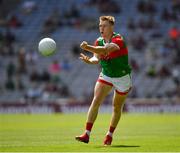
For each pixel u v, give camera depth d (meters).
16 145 40.84
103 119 87.62
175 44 128.12
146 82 121.00
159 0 139.50
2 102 110.19
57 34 133.25
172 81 120.81
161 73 122.19
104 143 40.38
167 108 108.06
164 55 125.94
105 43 39.91
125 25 133.75
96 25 134.38
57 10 139.88
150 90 119.94
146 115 100.56
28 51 129.62
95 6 139.50
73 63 125.75
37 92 118.19
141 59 125.25
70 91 120.69
